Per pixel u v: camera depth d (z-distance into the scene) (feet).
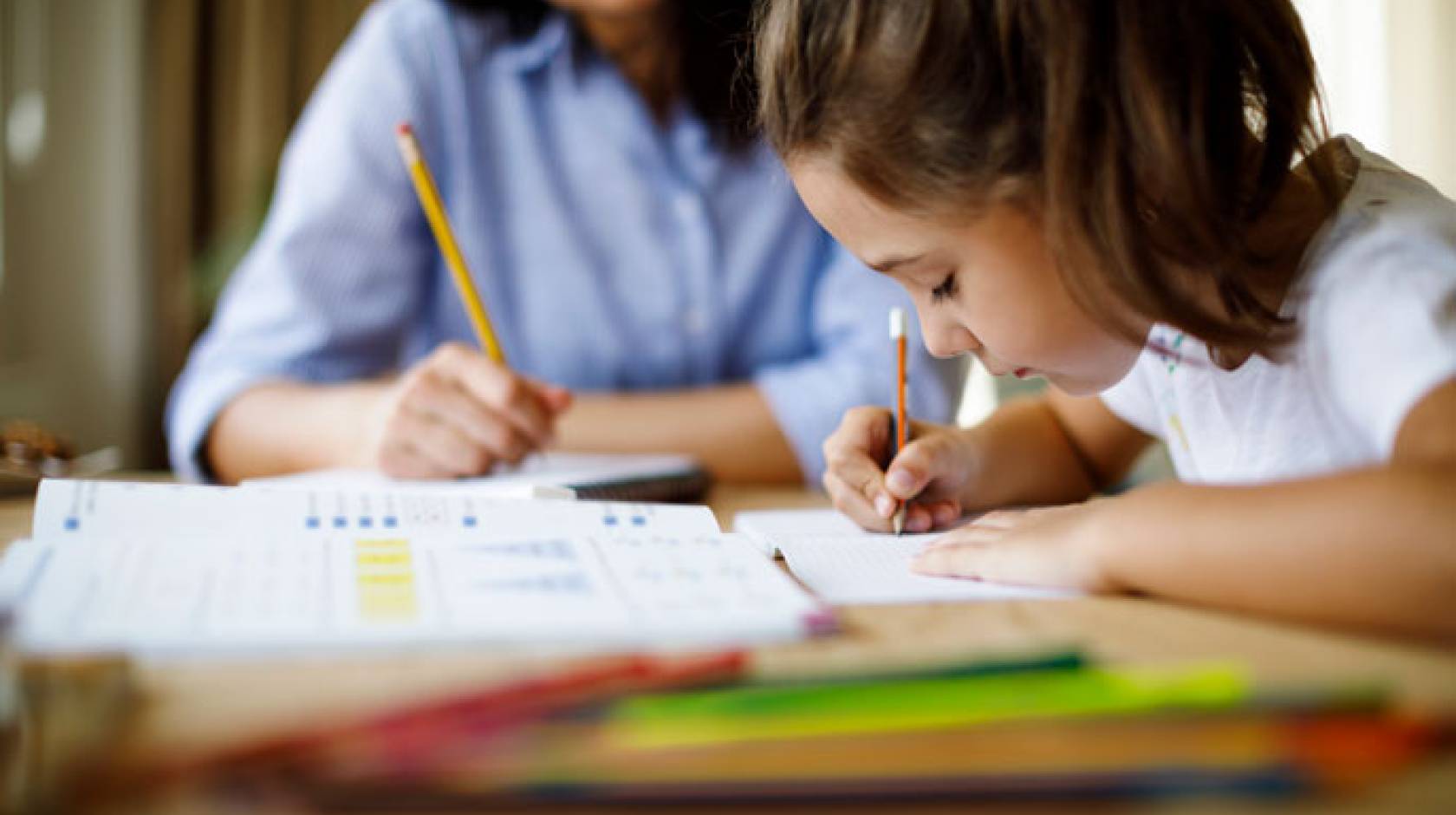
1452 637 1.52
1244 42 2.15
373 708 1.19
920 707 1.14
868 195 2.29
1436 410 1.71
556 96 4.85
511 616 1.58
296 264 4.53
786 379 4.34
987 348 2.38
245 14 9.89
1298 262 2.20
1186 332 2.20
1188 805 0.98
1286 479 1.77
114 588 1.66
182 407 4.35
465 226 4.80
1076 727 1.10
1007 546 2.03
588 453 4.14
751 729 1.09
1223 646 1.52
